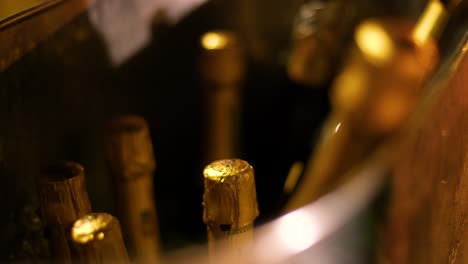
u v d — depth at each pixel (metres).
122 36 0.90
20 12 0.67
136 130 0.77
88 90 0.84
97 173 0.90
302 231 0.58
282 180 1.29
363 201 0.63
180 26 1.15
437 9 0.79
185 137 1.26
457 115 0.65
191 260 0.61
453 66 0.65
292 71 1.37
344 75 1.04
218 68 1.12
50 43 0.73
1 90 0.66
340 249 0.62
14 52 0.67
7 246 0.69
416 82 0.85
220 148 1.19
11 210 0.70
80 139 0.85
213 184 0.58
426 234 0.69
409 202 0.69
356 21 1.36
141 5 0.96
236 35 1.37
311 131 1.39
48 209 0.61
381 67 0.91
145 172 0.79
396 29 1.02
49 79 0.75
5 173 0.69
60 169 0.62
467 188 0.65
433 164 0.67
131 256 0.80
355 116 0.93
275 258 0.56
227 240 0.59
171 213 1.14
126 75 0.95
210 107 1.17
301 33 1.34
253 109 1.45
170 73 1.14
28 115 0.72
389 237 0.67
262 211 1.19
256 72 1.45
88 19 0.80
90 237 0.56
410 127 0.69
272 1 1.42
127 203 0.80
